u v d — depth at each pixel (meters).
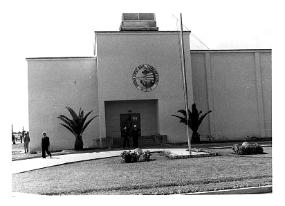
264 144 23.25
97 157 18.91
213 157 16.72
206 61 29.06
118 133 27.84
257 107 29.38
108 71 26.91
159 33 27.67
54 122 27.08
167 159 16.80
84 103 27.52
